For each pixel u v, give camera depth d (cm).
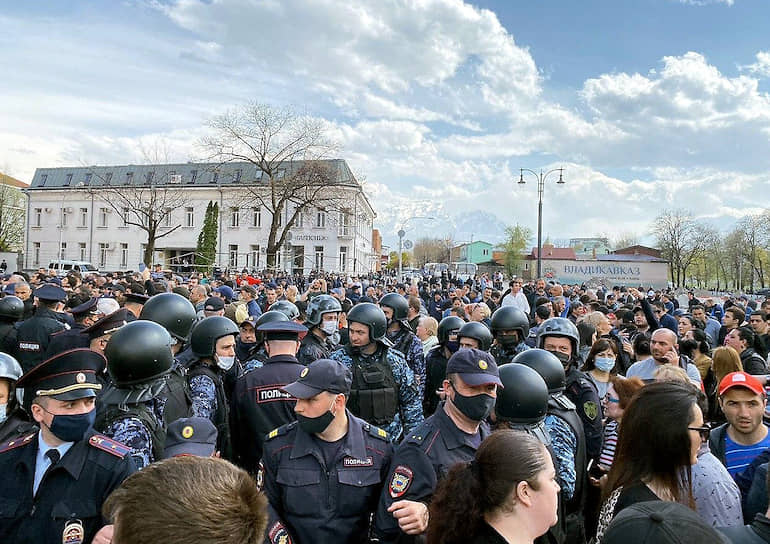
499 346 623
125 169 6188
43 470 256
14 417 298
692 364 609
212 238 4862
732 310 1014
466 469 220
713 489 278
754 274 7544
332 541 290
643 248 9962
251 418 416
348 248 5412
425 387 632
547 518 209
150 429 307
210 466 147
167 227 5734
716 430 378
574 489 348
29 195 6197
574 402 446
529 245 8738
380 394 475
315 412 297
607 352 539
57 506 246
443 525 213
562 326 461
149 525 129
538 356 383
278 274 3841
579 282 4716
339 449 305
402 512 268
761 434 357
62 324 695
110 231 5944
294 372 428
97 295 1091
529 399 320
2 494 250
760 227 7062
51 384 248
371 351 498
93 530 249
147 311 463
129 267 5847
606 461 394
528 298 1766
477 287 2908
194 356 433
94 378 261
